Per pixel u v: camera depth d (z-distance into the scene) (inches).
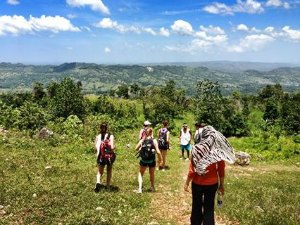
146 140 557.9
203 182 325.4
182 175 735.1
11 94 2758.4
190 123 2260.1
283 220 419.8
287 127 1934.1
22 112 1214.9
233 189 611.8
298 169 940.0
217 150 322.7
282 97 3715.6
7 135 999.6
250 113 2517.2
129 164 812.0
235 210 460.8
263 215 437.7
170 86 3206.2
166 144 780.6
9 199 459.8
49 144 952.3
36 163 708.0
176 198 533.3
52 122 1302.9
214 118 1963.6
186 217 445.4
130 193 539.5
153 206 485.4
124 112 2245.3
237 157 949.8
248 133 1884.8
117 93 4584.2
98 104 2266.2
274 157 1098.7
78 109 1814.7
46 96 2600.9
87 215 415.2
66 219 402.3
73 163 761.6
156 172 748.6
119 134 1408.7
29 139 968.3
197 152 323.9
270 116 2282.2
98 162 540.1
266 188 609.6
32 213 418.3
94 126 1343.5
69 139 1037.8
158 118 2162.9
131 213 442.6
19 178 572.1
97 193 518.9
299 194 576.1
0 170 615.2
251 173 834.8
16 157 746.2
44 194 495.2
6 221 389.7
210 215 326.6
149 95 2972.4
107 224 395.5
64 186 542.3
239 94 3221.0
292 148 1149.7
